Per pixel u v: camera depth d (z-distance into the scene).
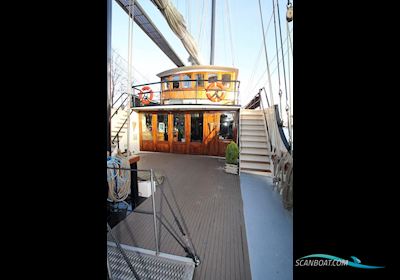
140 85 7.58
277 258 1.96
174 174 5.08
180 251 2.07
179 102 7.65
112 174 2.72
